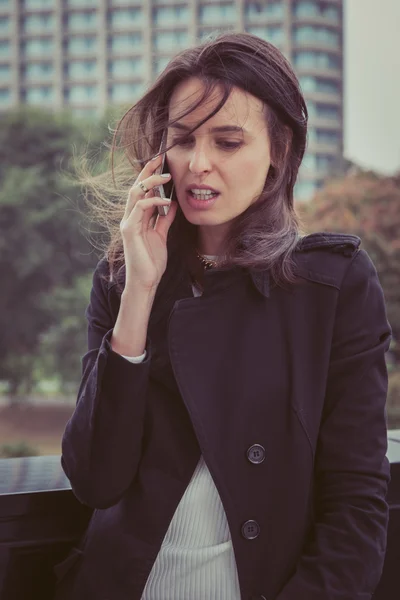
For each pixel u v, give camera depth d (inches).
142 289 43.8
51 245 1048.2
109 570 44.0
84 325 1021.2
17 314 1040.8
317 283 44.1
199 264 46.4
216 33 44.0
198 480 43.6
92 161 50.1
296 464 42.4
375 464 42.8
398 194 965.2
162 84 43.8
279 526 42.4
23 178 1035.3
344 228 938.7
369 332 43.7
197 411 42.8
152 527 43.3
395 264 905.5
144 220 45.2
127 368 42.6
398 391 761.6
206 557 42.6
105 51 1737.2
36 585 51.8
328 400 44.1
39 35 1763.0
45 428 1163.9
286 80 43.7
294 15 1628.9
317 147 1589.6
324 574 41.5
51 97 1760.6
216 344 44.1
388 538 56.9
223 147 42.8
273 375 43.3
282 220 45.1
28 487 51.9
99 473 43.5
